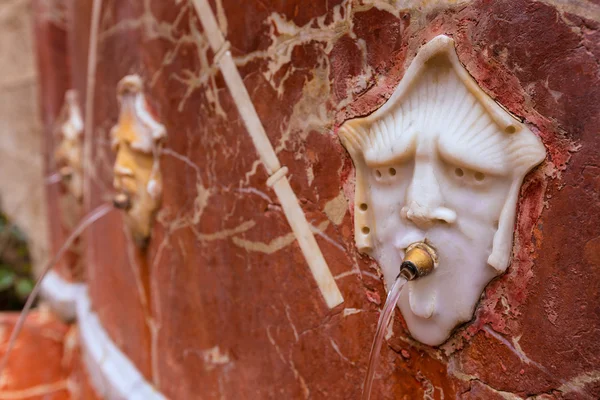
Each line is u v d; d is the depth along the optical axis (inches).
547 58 19.9
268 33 26.9
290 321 28.3
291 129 26.8
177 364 37.0
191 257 34.1
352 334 25.9
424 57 21.7
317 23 25.0
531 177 20.6
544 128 20.2
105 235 47.1
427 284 22.7
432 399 23.6
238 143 29.4
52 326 66.9
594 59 19.1
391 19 22.9
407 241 22.8
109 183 43.9
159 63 33.9
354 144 24.4
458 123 21.5
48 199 67.5
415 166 22.3
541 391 20.9
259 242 29.2
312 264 26.9
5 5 80.4
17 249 91.0
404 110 22.8
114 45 39.2
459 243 22.0
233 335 31.8
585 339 19.9
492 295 21.8
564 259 20.1
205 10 29.7
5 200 96.6
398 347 24.5
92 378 48.5
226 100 29.6
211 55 29.9
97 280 51.6
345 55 24.4
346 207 25.3
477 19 21.0
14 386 58.6
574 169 19.7
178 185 34.1
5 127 90.5
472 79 21.2
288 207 27.5
